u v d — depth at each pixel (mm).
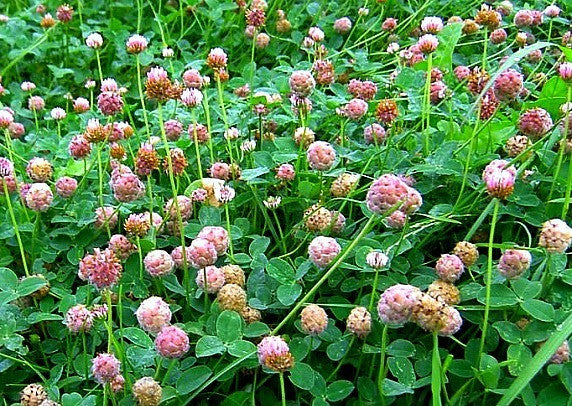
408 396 464
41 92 891
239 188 619
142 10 1009
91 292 527
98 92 925
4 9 1091
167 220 574
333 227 548
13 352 507
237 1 932
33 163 598
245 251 572
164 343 439
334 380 484
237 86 753
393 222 518
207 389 483
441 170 561
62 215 580
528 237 544
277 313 510
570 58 618
